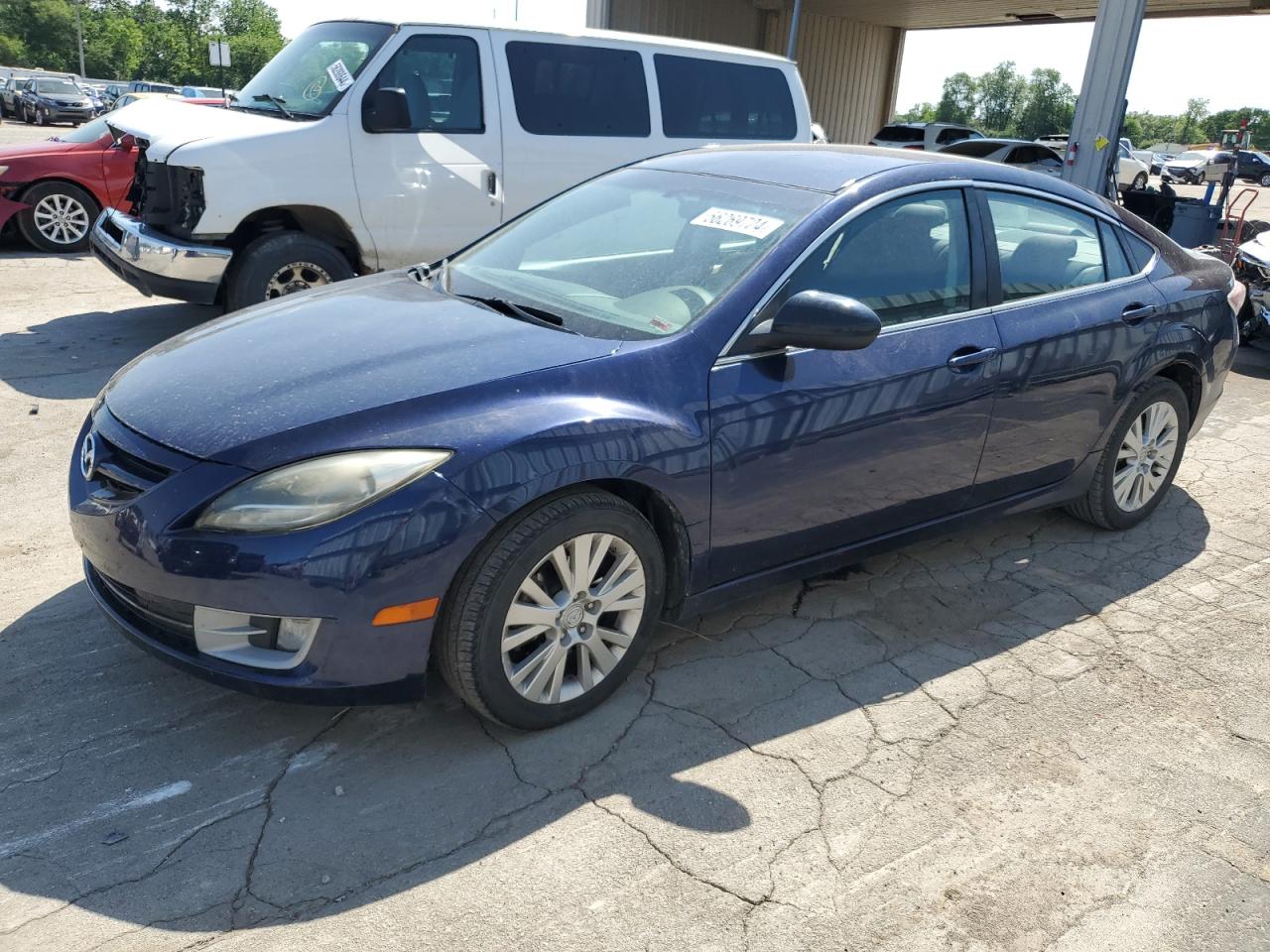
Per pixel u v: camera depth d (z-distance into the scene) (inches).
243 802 102.2
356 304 134.9
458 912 89.7
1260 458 228.4
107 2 4237.2
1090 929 92.2
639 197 149.3
